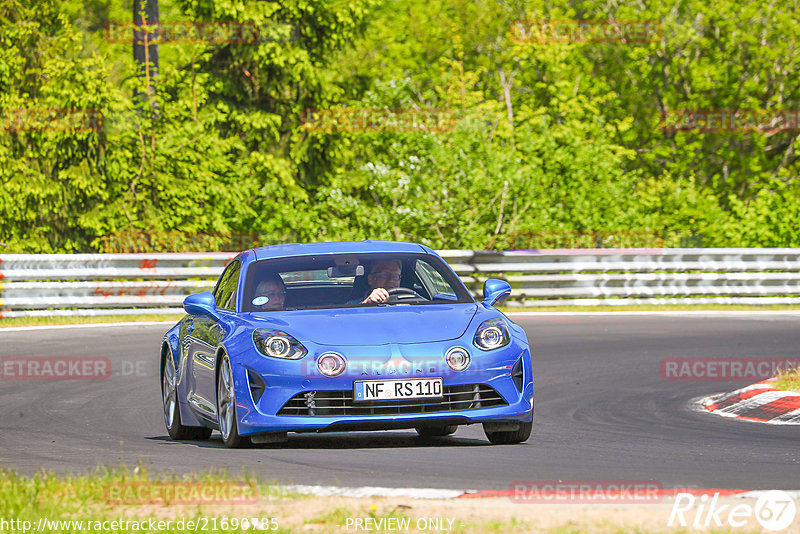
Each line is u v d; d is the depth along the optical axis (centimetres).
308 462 2584
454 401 2762
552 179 10000
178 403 3253
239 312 2998
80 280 7475
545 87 12356
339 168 11238
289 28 10981
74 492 2116
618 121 12794
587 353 5425
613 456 2694
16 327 6500
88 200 10056
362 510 1914
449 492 2092
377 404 2719
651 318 7156
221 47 11162
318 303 3048
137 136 10012
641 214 10262
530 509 1917
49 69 9794
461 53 12631
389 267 3119
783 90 14162
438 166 9438
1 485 2147
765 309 7962
